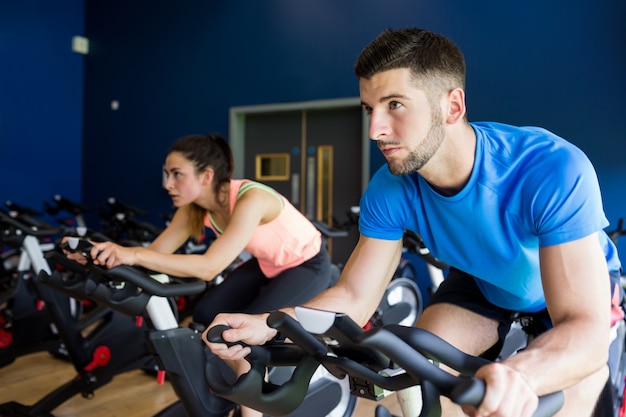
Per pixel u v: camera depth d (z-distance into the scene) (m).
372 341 0.74
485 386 0.69
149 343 1.78
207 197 2.09
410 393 1.28
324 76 5.45
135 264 1.68
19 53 6.47
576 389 1.26
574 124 4.44
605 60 4.32
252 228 1.95
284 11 5.69
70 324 2.66
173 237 2.29
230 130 6.00
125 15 6.74
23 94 6.51
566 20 4.46
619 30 4.27
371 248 1.37
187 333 1.83
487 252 1.27
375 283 1.35
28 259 3.34
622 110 4.27
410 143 1.06
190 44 6.29
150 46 6.57
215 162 2.06
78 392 2.70
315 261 2.25
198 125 6.22
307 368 0.95
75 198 7.03
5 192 6.38
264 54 5.81
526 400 0.71
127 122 6.73
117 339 2.80
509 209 1.16
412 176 1.30
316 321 0.77
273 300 2.11
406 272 4.46
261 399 0.95
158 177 6.50
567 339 0.89
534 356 0.84
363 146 5.32
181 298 4.24
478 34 4.78
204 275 1.82
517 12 4.63
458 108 1.10
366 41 5.23
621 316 1.44
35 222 3.02
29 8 6.55
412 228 1.37
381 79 1.04
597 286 0.99
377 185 1.37
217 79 6.10
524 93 4.61
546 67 4.54
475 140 1.17
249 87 5.89
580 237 1.02
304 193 5.76
